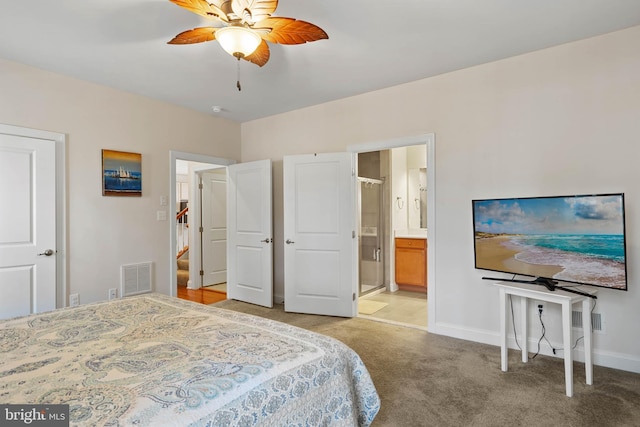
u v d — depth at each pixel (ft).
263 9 5.89
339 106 13.20
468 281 10.51
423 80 11.30
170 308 6.37
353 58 9.72
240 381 3.61
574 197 8.03
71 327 5.27
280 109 14.37
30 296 9.96
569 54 8.96
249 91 12.26
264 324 5.49
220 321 5.59
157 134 13.08
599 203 7.66
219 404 3.28
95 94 11.39
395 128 11.89
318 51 9.28
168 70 10.40
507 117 9.85
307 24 6.31
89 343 4.62
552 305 9.27
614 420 6.40
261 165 14.62
